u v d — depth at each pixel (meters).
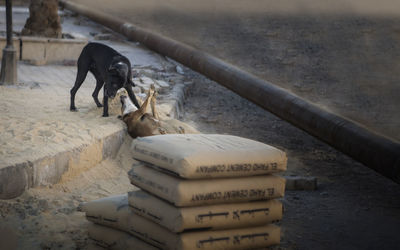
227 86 10.89
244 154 3.74
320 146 9.30
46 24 14.18
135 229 3.91
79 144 5.99
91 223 4.73
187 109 10.83
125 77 7.18
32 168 5.11
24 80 10.46
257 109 11.60
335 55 13.40
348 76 11.83
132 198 3.89
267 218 3.92
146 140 3.91
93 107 8.28
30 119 6.88
